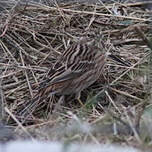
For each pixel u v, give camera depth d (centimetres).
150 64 1188
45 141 945
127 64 1234
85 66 1142
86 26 1346
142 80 1170
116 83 1177
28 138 974
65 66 1121
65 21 1351
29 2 1417
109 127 972
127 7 1431
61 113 1088
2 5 1427
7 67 1230
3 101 1128
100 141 938
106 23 1356
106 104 1131
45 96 1102
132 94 1155
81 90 1162
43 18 1366
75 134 951
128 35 1316
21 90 1166
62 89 1123
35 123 1066
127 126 968
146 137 931
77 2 1439
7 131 1016
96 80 1210
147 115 1006
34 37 1302
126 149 902
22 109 1105
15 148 907
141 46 1288
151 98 1107
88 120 1036
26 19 1359
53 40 1302
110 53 1259
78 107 1141
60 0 1445
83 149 896
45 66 1233
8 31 1322
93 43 1173
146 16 1397
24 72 1211
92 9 1415
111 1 1459
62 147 885
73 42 1289
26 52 1275
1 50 1286
